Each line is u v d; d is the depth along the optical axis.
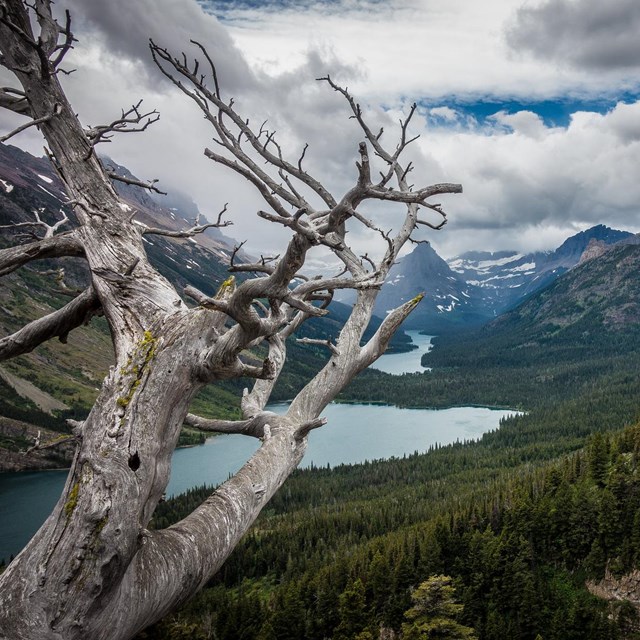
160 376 4.41
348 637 57.09
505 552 74.88
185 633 13.20
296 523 110.81
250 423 6.40
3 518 102.12
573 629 66.81
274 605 75.06
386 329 7.09
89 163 6.54
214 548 4.26
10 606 3.17
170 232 6.52
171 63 6.98
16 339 6.09
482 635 68.50
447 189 4.96
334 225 5.23
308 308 4.38
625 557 76.88
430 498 123.81
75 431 4.16
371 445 191.00
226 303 4.33
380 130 7.39
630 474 91.44
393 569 74.56
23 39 6.18
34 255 6.08
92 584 3.20
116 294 5.54
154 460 4.04
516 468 149.50
